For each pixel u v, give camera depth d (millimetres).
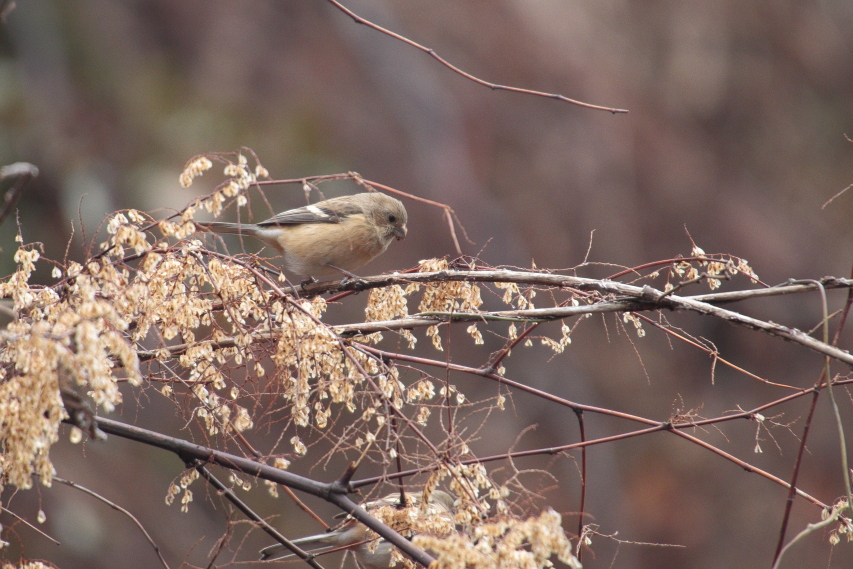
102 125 14180
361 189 15188
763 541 14562
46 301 4227
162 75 15289
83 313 3643
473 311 5207
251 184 4387
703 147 16703
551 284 4973
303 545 5246
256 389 4430
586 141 16094
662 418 15672
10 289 4230
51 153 13211
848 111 17547
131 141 14266
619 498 15094
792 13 17500
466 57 16391
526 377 15203
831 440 15258
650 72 16719
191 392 4398
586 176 15961
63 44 14430
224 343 4504
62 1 14742
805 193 17000
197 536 12180
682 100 16750
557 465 14812
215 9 16094
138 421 11930
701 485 15531
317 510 11914
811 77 17609
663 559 14797
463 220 15398
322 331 4340
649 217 16016
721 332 16172
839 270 16344
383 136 16031
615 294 5008
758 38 17312
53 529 10797
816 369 15781
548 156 16031
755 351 15992
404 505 4680
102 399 3539
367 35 16469
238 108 15422
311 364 4383
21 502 10711
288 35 16406
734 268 4855
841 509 4301
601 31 16594
